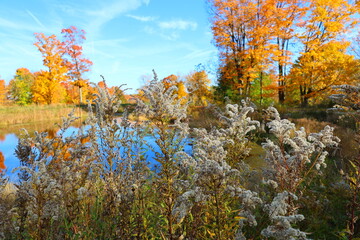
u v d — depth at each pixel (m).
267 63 17.44
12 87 40.94
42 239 2.02
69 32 30.77
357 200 3.04
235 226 2.05
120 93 2.80
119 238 2.23
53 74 30.75
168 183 2.20
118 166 2.45
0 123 18.39
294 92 22.19
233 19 17.81
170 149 2.33
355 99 2.85
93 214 2.51
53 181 2.06
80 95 34.69
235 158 3.25
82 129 2.80
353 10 16.48
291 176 2.35
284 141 2.59
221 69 19.83
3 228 2.17
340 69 15.62
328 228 2.87
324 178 3.92
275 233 1.50
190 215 2.13
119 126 2.65
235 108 3.60
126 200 2.27
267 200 2.75
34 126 17.22
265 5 16.73
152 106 2.45
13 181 4.36
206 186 1.89
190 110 17.08
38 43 29.14
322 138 2.71
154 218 2.52
